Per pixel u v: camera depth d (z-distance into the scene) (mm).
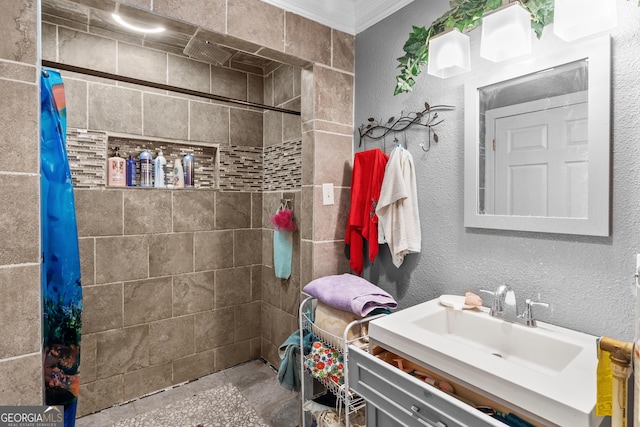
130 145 2180
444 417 969
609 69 1091
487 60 1405
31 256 1070
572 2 1065
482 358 981
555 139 1218
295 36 1763
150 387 2221
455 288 1529
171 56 2244
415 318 1306
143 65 2146
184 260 2328
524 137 1295
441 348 1047
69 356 1278
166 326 2271
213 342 2473
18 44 1053
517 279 1333
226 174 2494
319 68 1848
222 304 2506
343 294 1487
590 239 1155
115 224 2068
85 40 1964
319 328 1582
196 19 1479
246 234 2611
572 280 1195
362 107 1946
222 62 2350
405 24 1716
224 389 2273
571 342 1084
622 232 1086
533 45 1280
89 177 1982
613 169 1104
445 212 1561
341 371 1469
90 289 2004
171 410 2051
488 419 861
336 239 1932
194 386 2311
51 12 1820
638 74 1053
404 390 1087
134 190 2127
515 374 894
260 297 2697
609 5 1038
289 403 2117
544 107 1243
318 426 1611
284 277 2350
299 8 1771
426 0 1621
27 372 1066
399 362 1259
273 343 2559
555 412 785
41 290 1110
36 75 1083
